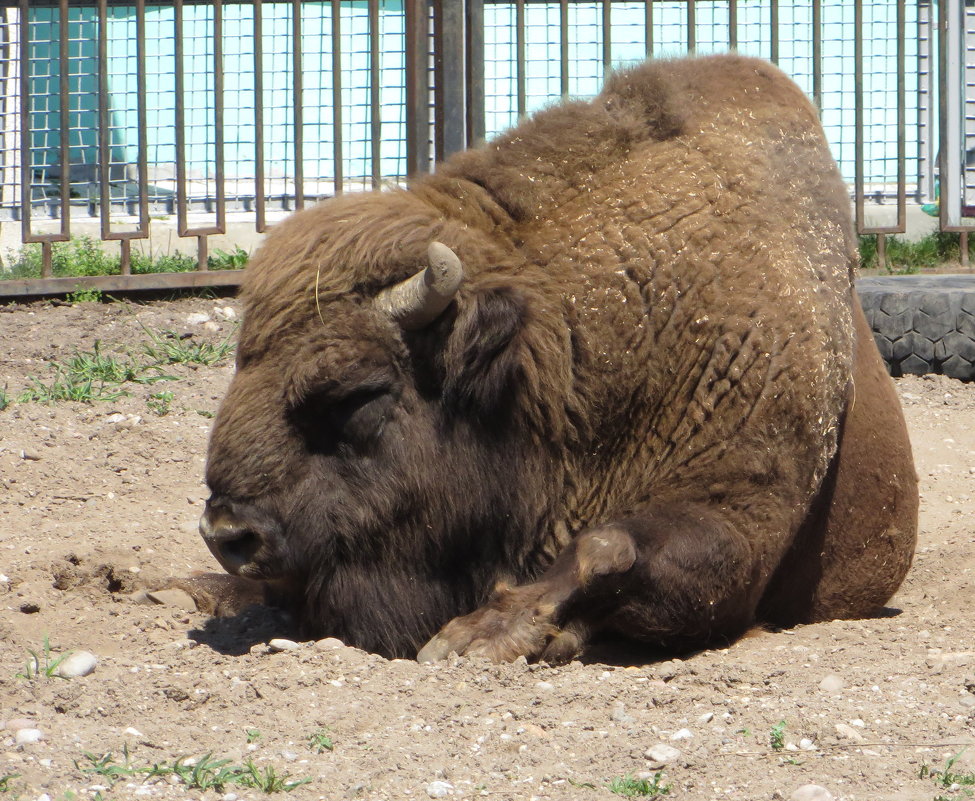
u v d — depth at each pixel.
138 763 12.75
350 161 49.84
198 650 17.00
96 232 49.41
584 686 15.44
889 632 19.08
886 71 55.66
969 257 48.72
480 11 40.62
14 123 50.81
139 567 21.56
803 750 13.20
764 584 18.28
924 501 27.77
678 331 17.83
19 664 16.61
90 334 36.94
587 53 54.88
